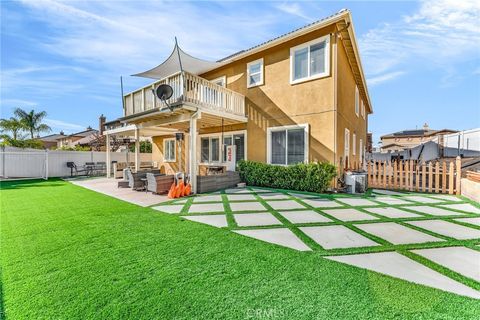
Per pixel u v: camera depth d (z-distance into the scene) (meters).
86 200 8.06
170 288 2.76
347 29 9.83
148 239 4.33
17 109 26.98
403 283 2.85
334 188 9.53
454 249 3.86
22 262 3.44
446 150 16.44
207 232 4.71
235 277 3.00
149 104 10.45
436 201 7.70
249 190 9.96
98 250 3.84
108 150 16.22
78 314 2.35
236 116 11.69
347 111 12.45
